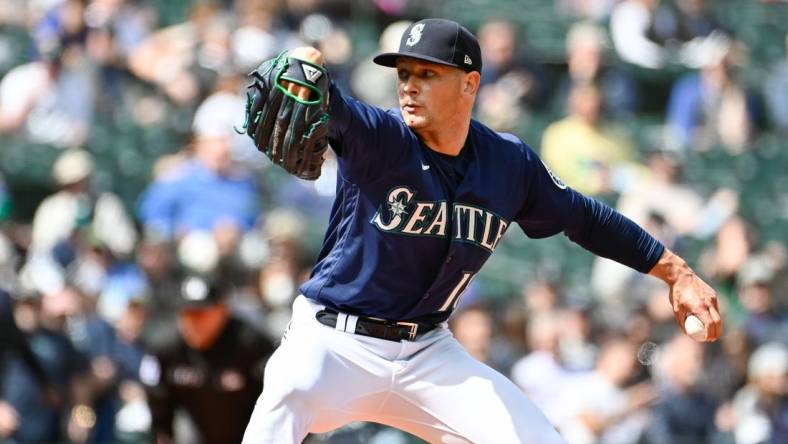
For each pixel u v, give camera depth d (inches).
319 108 532.4
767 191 1562.5
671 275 644.1
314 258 1417.3
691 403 1164.5
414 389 610.9
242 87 1476.4
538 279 1359.5
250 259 1295.5
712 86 1631.4
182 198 1354.6
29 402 1112.8
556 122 1600.6
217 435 991.6
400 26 1587.1
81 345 1176.8
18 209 1509.6
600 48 1636.3
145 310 1210.6
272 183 1460.4
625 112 1631.4
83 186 1364.4
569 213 635.5
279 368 597.9
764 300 1284.4
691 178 1553.9
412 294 598.9
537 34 1752.0
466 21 1786.4
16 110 1525.6
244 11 1632.6
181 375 978.7
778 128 1651.1
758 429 1142.3
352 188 589.9
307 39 1631.4
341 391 600.4
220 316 966.4
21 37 1654.8
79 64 1544.0
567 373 1192.8
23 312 1159.6
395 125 574.2
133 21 1632.6
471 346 1181.7
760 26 1792.6
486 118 1569.9
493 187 601.3
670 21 1726.1
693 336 640.4
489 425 601.9
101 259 1312.7
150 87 1581.0
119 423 1176.8
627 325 1237.1
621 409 1162.0
